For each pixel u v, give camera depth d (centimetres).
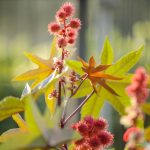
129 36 633
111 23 534
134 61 113
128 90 77
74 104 406
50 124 84
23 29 994
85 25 562
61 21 110
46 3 988
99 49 532
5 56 808
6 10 958
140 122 84
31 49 941
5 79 685
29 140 81
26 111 85
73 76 107
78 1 567
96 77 105
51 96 107
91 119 97
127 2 639
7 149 80
